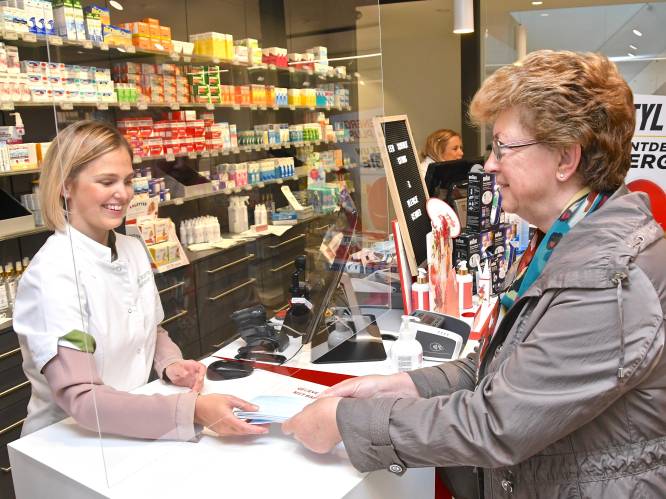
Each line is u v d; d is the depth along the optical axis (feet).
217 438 4.18
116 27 3.46
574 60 3.09
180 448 4.02
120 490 3.57
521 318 3.27
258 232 4.84
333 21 5.93
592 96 3.00
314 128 5.68
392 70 32.27
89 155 3.41
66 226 3.55
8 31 8.26
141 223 3.78
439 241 6.79
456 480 4.46
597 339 2.82
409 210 7.43
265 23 4.85
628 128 3.13
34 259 3.84
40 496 4.04
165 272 4.03
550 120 3.05
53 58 3.23
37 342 3.74
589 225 3.06
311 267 5.64
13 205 9.91
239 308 4.70
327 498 3.44
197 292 4.30
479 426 3.07
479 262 7.78
